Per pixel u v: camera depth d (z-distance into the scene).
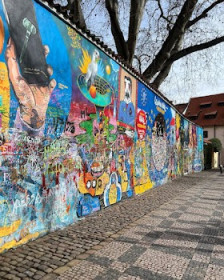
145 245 4.44
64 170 5.36
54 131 5.05
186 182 14.27
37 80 4.60
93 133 6.47
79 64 5.87
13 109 4.09
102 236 4.82
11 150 4.07
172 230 5.33
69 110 5.51
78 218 5.82
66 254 3.95
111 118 7.44
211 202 8.48
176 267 3.62
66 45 5.43
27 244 4.29
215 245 4.51
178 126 16.44
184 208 7.47
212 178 17.28
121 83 8.09
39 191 4.66
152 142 11.27
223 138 43.06
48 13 4.93
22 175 4.29
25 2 4.36
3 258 3.71
